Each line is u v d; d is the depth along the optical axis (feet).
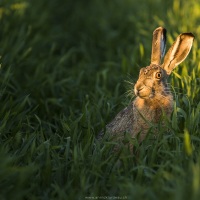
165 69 58.95
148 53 80.33
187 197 42.47
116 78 80.28
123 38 102.37
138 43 88.28
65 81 77.92
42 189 50.24
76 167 50.31
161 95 56.59
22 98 66.44
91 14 115.75
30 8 103.55
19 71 80.38
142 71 57.11
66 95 75.31
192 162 46.44
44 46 96.43
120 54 91.09
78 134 58.70
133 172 50.16
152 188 44.96
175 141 52.95
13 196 45.42
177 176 45.62
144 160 50.34
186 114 56.29
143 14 100.17
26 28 95.30
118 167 50.96
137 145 53.01
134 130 57.11
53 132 65.51
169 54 58.70
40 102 70.95
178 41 58.49
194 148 51.55
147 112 56.65
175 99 58.49
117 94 70.18
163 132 54.03
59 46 100.53
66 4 119.85
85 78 85.10
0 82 67.15
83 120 58.59
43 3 111.55
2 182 47.96
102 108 65.51
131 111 57.98
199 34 83.46
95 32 105.40
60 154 55.42
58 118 68.28
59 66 86.22
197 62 69.77
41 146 53.26
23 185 47.57
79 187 49.80
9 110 59.98
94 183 48.47
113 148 56.18
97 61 96.43
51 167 50.78
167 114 57.21
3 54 77.87
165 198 43.91
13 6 94.48
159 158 52.06
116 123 58.95
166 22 92.53
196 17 92.58
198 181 42.60
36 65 85.10
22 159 53.11
